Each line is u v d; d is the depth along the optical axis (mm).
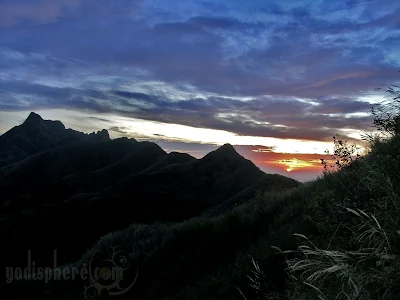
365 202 4133
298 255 4926
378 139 5348
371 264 2998
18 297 14273
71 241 38438
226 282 6566
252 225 8938
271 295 4742
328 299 3000
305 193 8352
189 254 9609
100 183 75688
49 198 68625
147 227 14469
